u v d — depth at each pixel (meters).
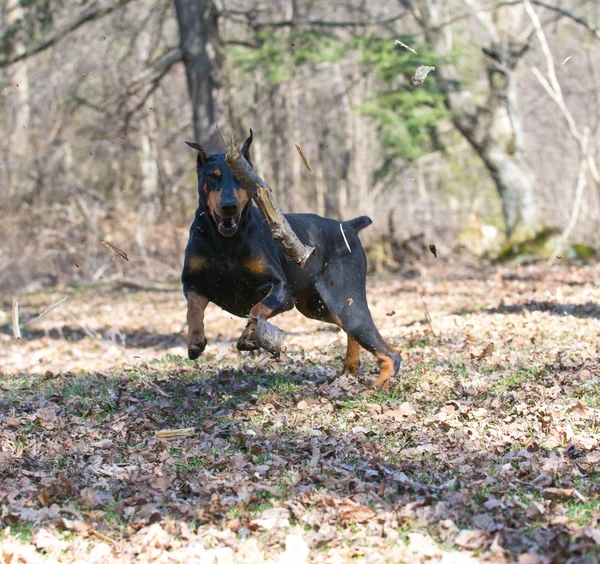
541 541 4.12
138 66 30.19
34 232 23.61
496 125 25.41
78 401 7.57
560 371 7.67
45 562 4.20
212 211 6.25
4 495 4.96
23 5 23.80
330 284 7.29
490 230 25.39
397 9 30.03
